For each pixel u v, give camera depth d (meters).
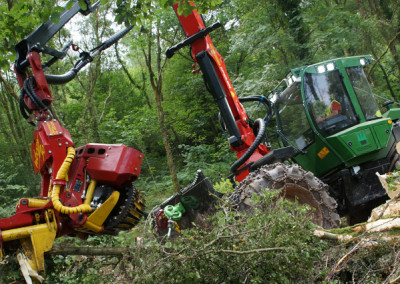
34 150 3.72
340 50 12.58
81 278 3.25
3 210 8.59
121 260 3.23
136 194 3.89
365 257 3.40
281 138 6.91
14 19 4.23
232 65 14.98
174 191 11.13
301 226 3.11
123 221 3.80
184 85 16.33
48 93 3.92
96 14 14.67
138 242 3.24
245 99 6.71
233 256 2.99
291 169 4.77
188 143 17.31
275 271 3.01
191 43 5.87
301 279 3.16
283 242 2.98
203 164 11.61
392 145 5.87
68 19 4.18
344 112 6.02
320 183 4.82
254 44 12.29
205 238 3.04
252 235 3.10
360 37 13.03
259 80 11.16
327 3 13.49
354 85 6.11
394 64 15.29
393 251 3.31
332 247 3.48
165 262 2.94
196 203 4.96
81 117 14.68
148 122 14.12
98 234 3.72
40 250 3.18
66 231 3.55
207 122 16.28
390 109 6.43
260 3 12.50
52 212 3.33
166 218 5.00
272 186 4.58
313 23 12.47
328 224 4.70
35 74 3.87
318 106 6.07
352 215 6.04
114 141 14.45
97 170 3.61
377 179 5.82
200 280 2.92
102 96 20.45
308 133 6.29
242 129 5.86
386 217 3.71
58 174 3.40
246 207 4.45
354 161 5.77
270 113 6.67
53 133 3.56
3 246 3.20
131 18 4.43
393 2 15.94
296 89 6.36
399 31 15.41
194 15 5.80
